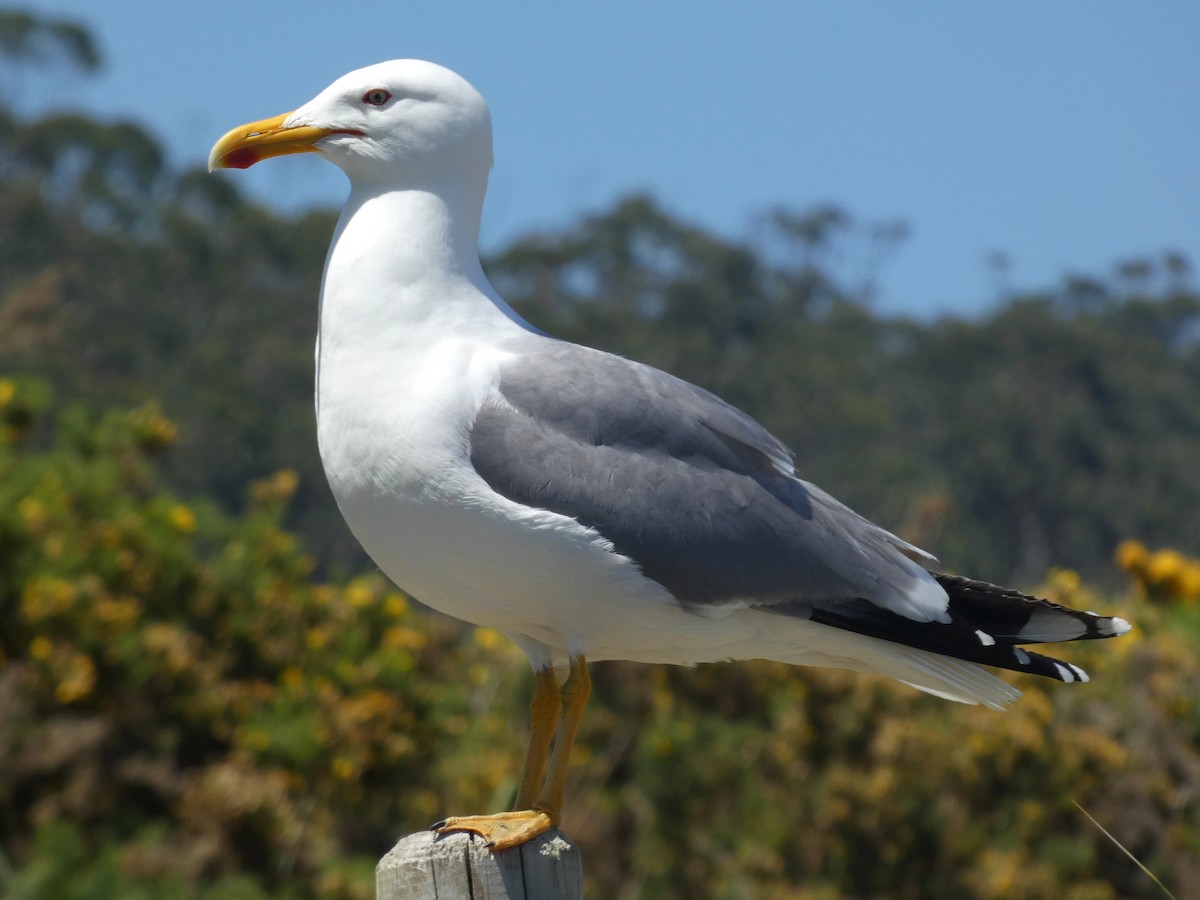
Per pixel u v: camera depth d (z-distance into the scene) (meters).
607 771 13.12
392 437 6.84
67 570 11.21
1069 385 56.38
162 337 45.09
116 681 11.08
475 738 12.66
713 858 12.51
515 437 6.84
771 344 58.34
